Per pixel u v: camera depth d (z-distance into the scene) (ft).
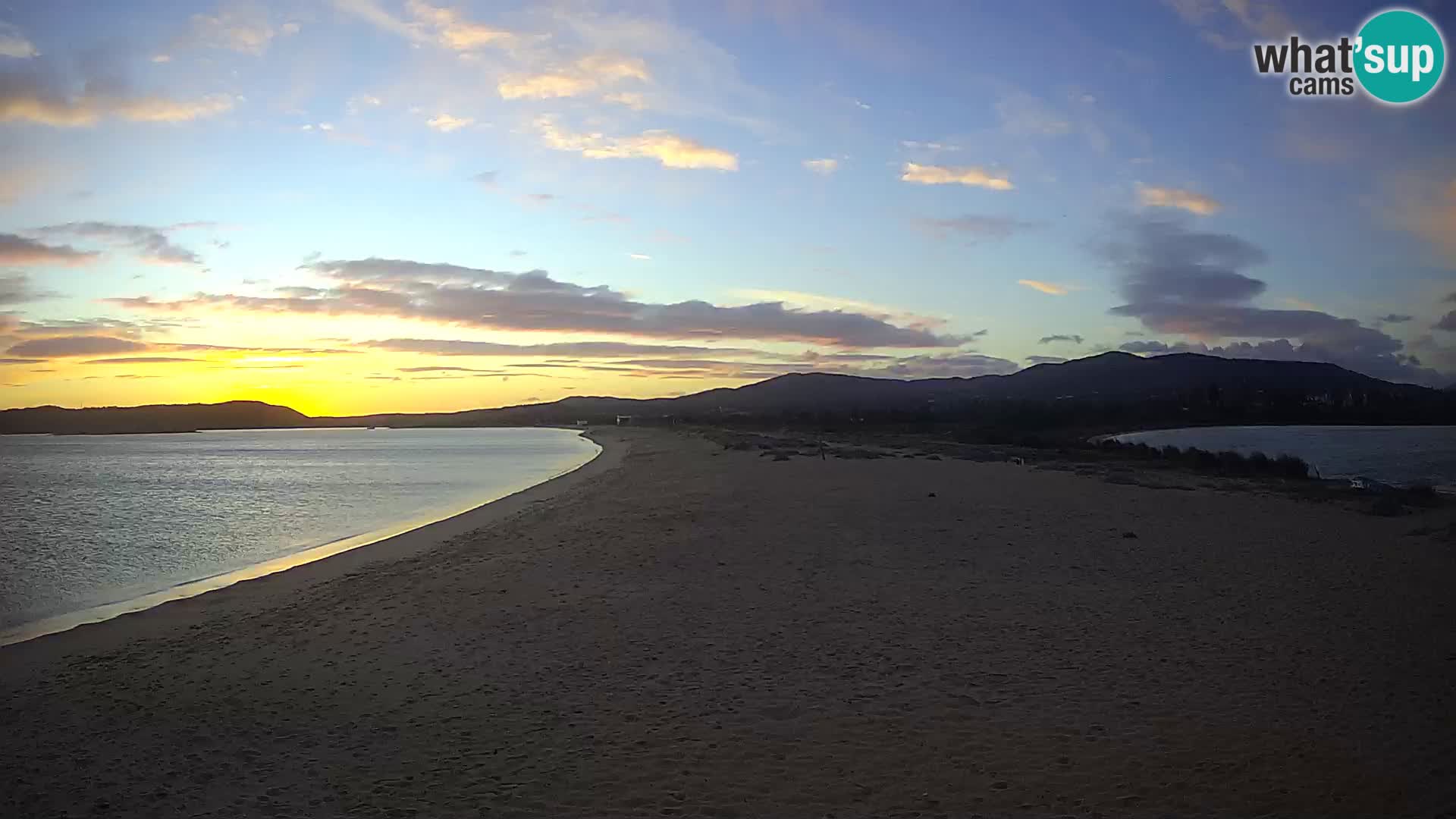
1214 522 58.95
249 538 71.82
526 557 48.75
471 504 94.94
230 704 25.23
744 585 39.34
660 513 65.98
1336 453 177.27
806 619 32.96
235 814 17.83
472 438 572.51
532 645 30.30
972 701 23.54
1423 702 23.12
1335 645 28.78
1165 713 22.45
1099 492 78.48
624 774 19.12
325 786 19.10
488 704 24.32
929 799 17.54
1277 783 18.12
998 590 37.58
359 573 47.47
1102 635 30.14
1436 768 18.76
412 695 25.46
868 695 24.13
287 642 32.35
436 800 18.10
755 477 97.71
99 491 127.03
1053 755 19.76
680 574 42.06
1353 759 19.34
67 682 28.27
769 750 20.31
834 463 118.62
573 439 396.78
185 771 20.33
